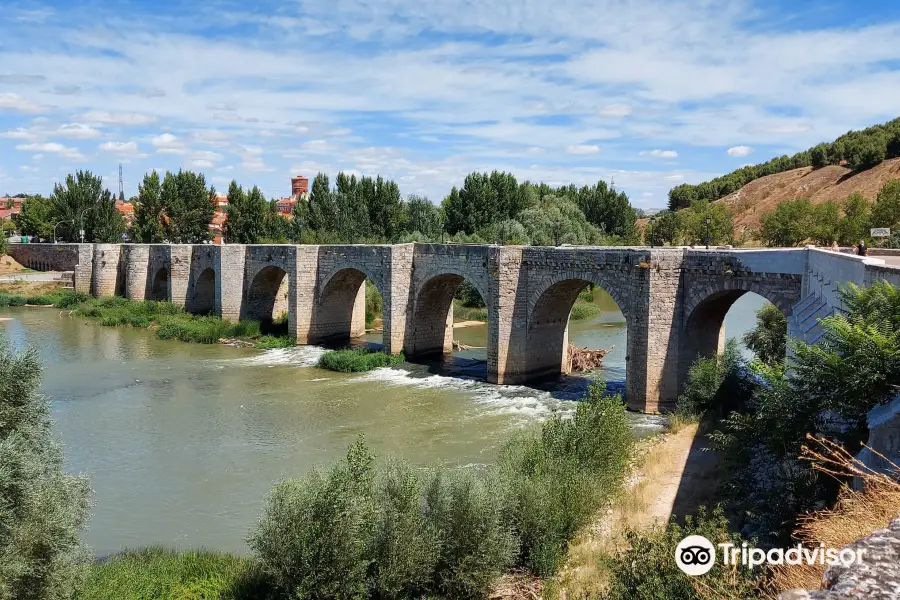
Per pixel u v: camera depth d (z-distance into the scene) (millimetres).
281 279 66188
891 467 12898
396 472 19875
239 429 33938
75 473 28266
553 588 18250
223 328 60188
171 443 31906
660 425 32688
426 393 40812
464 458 29000
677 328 34500
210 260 68188
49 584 16016
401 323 50562
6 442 16844
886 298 16797
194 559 20344
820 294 25688
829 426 16672
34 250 96812
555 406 37312
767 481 20000
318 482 18859
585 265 38250
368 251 52125
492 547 18438
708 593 12406
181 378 44969
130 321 66125
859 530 11086
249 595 18422
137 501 25562
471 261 45469
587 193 116250
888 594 6609
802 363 17500
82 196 97125
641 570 14242
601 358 47969
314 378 45000
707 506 21906
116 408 37781
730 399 32531
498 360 42312
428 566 18156
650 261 34219
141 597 18109
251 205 89875
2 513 15555
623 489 24094
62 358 51031
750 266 31172
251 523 23594
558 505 20656
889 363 15211
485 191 94000
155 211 94562
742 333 56875
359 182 92438
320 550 17391
